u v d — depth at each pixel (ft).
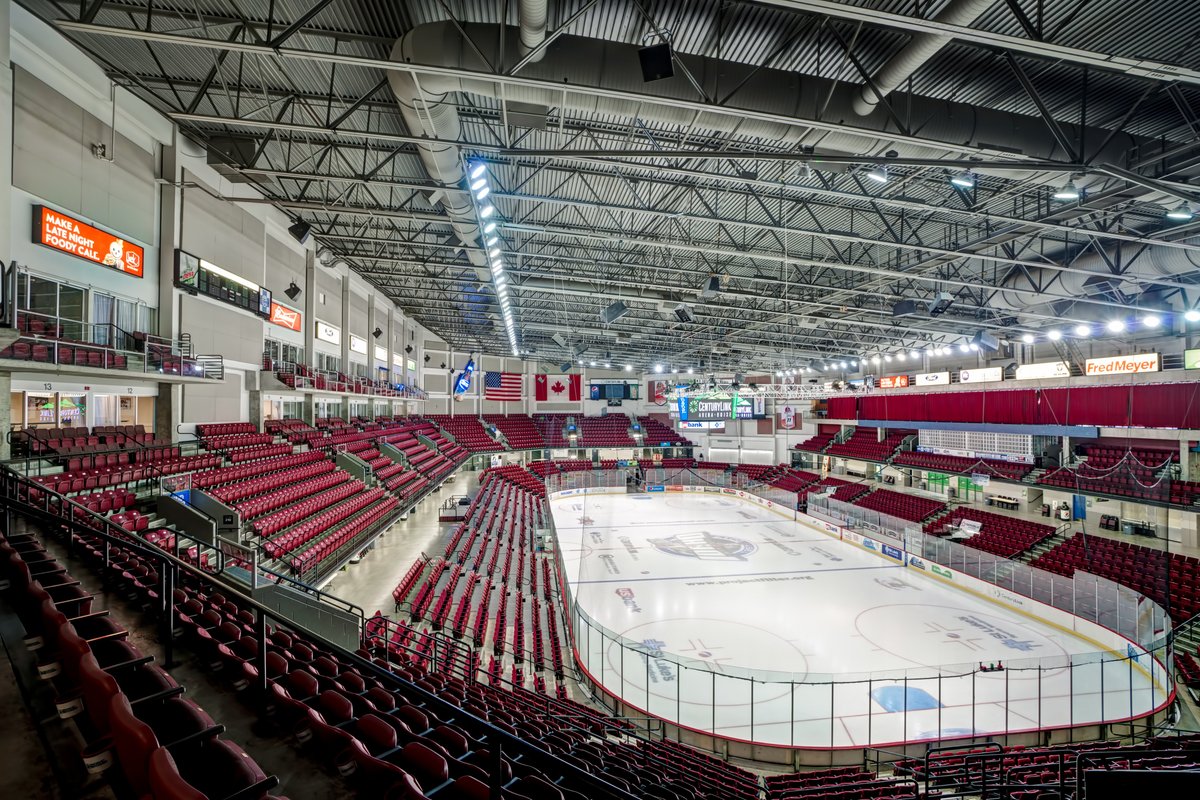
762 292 81.30
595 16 30.32
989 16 27.86
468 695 26.76
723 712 39.93
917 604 63.05
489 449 161.89
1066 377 79.30
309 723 12.38
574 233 54.80
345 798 10.66
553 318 117.19
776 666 47.24
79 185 44.19
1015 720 38.70
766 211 49.90
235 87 43.57
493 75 27.61
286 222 79.82
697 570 76.84
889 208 51.67
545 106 35.42
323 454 78.95
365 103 43.73
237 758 9.96
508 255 75.46
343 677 19.54
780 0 21.04
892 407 121.39
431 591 53.16
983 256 50.90
